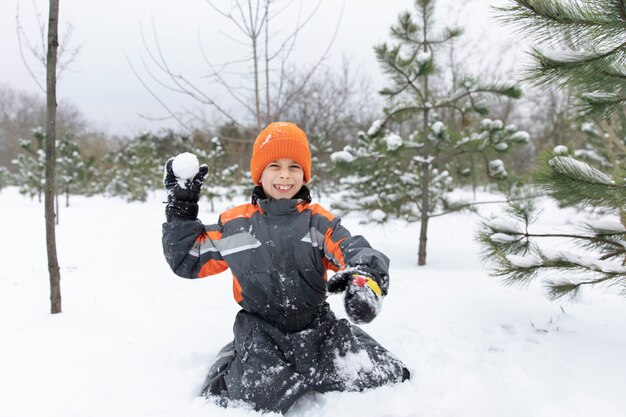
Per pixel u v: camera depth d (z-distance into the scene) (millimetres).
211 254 1841
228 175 13164
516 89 4012
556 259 2268
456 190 13555
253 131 4867
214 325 2656
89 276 4211
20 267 4801
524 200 3809
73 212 11305
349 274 1461
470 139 4500
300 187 1955
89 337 2463
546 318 2754
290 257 1756
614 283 2184
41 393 1819
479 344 2324
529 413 1646
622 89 1950
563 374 1973
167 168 1782
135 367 2055
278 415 1593
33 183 14516
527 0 1703
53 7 2770
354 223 7934
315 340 1766
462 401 1707
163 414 1643
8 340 2449
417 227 7738
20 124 32000
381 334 2436
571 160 2236
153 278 4086
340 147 16000
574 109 2131
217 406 1667
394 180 6699
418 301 3146
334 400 1681
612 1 1610
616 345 2307
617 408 1688
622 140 6578
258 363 1683
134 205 14250
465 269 4488
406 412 1624
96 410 1682
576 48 1859
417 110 4617
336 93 13703
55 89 2832
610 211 2316
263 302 1771
